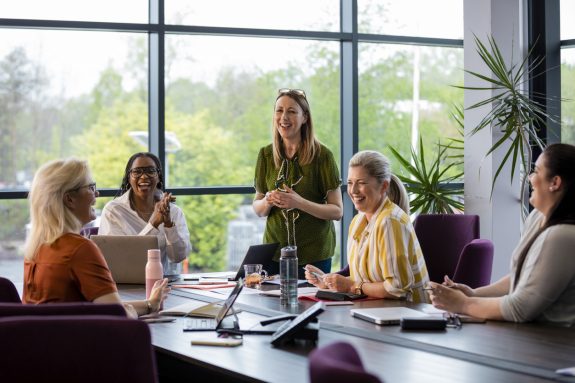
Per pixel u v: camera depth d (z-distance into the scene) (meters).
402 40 6.62
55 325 1.84
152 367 1.89
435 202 6.08
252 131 6.37
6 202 5.80
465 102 6.02
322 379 1.41
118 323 1.86
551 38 6.46
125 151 6.09
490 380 2.04
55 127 5.93
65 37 5.93
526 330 2.66
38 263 2.79
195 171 6.24
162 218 4.27
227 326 2.81
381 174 3.53
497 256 5.88
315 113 6.54
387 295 3.41
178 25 6.09
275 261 4.44
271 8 6.37
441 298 2.94
